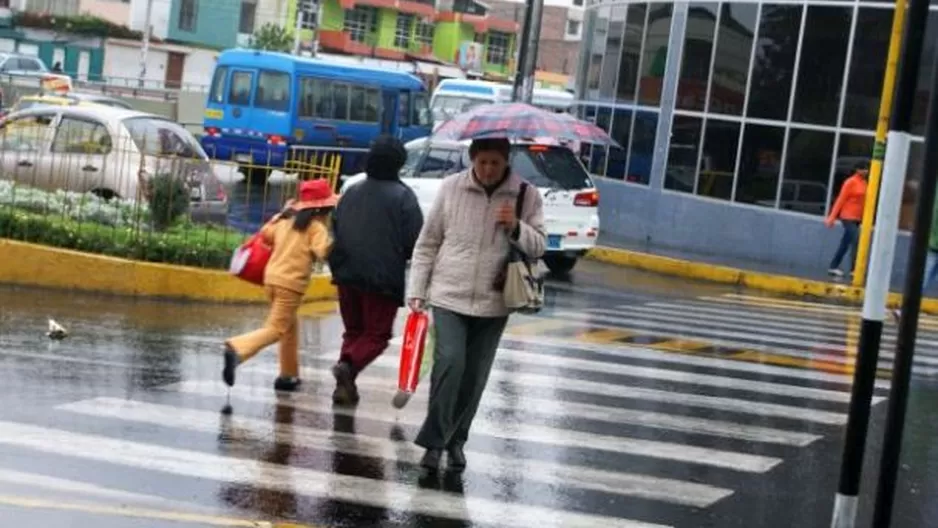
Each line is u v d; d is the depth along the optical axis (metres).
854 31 22.92
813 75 23.55
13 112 19.70
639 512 7.34
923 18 5.84
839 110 23.19
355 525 6.70
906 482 8.46
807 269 23.06
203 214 16.16
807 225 23.58
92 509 6.58
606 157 28.44
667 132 26.20
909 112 5.89
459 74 71.75
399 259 9.43
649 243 25.69
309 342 12.20
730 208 24.78
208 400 9.30
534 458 8.41
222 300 13.87
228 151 30.89
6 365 9.77
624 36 28.03
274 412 9.10
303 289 9.66
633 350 13.08
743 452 8.97
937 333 16.89
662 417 9.93
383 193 9.38
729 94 24.92
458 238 7.77
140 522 6.42
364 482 7.53
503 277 7.71
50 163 17.06
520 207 7.76
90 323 11.87
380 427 8.93
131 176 17.17
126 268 13.55
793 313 17.86
